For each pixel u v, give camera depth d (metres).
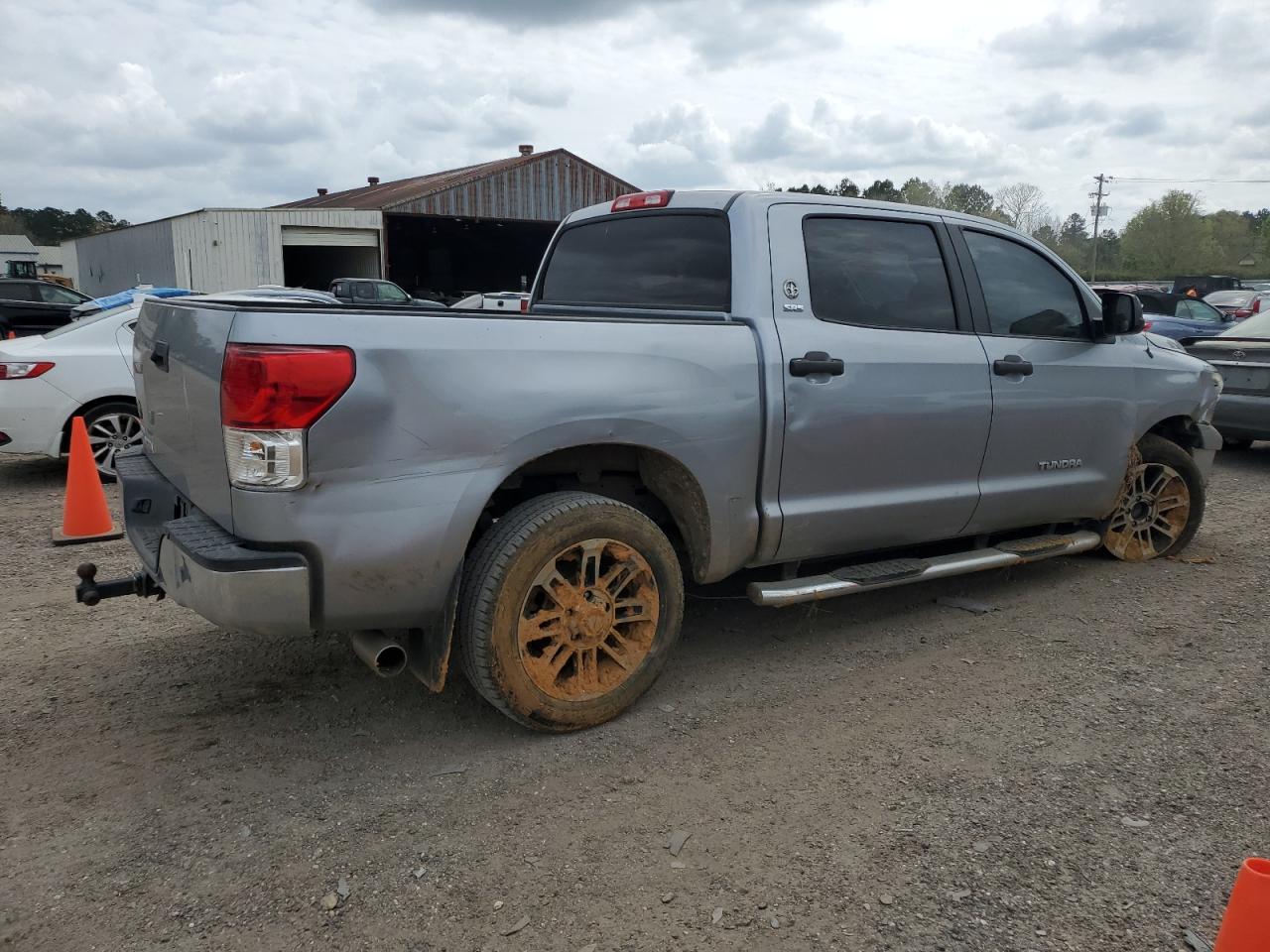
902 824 2.79
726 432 3.52
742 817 2.84
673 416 3.37
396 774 3.08
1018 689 3.76
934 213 4.36
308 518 2.75
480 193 30.77
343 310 2.80
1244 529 6.43
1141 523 5.48
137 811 2.86
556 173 32.12
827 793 2.97
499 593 3.06
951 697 3.69
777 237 3.82
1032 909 2.41
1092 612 4.67
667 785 3.02
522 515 3.15
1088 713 3.54
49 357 7.34
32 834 2.74
